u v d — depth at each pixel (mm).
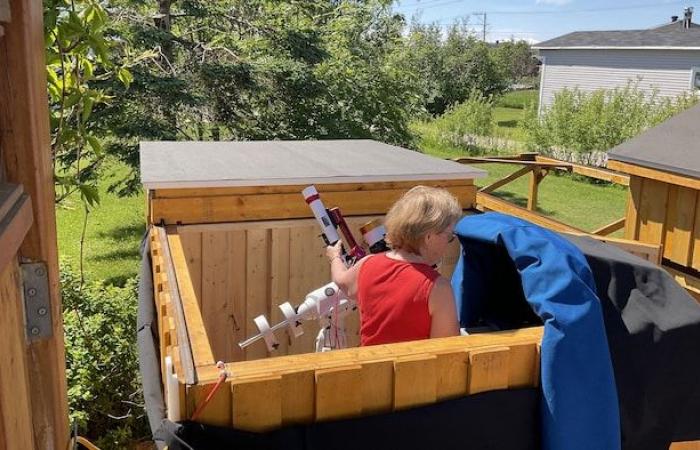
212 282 3258
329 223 2652
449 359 1586
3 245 955
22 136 1209
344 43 12289
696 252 3562
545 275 1738
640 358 1877
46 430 1329
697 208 3541
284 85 10281
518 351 1663
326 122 10805
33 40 1232
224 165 3480
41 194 1250
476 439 1624
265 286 3369
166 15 9875
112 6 8961
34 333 1278
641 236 3975
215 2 10648
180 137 9266
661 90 24031
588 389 1613
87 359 3887
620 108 14672
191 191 3105
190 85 9086
